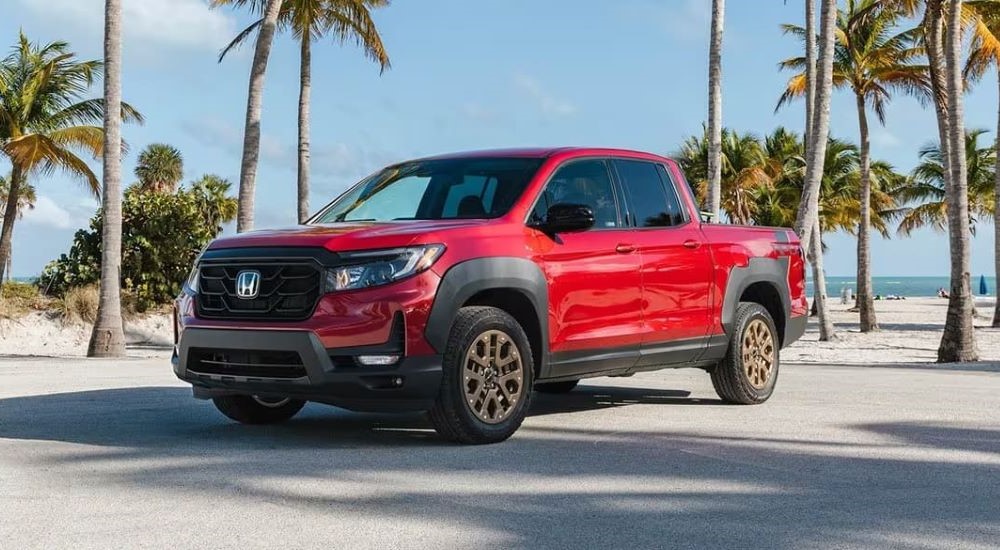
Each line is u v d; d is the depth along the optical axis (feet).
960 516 13.65
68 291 89.66
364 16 86.43
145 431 21.21
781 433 21.08
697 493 15.01
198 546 11.93
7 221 92.63
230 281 19.54
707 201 67.92
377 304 18.44
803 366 46.21
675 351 23.95
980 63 94.68
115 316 61.62
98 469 16.74
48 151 83.92
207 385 19.97
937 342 89.76
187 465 17.13
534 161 22.24
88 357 61.11
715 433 21.07
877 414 24.25
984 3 90.58
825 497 14.79
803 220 65.87
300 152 91.61
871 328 111.45
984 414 24.27
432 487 15.35
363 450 18.81
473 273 19.34
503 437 19.86
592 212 21.45
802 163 170.60
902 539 12.41
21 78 88.84
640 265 22.93
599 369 22.07
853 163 168.04
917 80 101.65
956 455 18.47
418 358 18.63
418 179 22.84
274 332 18.70
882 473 16.70
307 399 18.97
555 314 20.93
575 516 13.50
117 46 61.21
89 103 90.58
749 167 159.33
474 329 19.30
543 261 20.74
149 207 91.50
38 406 25.53
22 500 14.35
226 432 21.15
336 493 14.89
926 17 84.02
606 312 22.08
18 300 87.92
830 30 65.05
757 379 26.53
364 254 18.71
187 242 93.09
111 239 61.46
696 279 24.50
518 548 11.88
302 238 19.22
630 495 14.83
